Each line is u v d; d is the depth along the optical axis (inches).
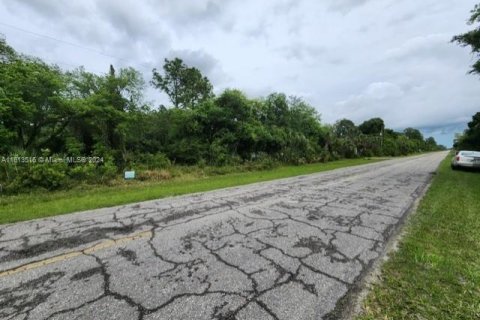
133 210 211.6
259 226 167.5
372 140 1804.9
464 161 554.3
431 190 298.7
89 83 592.1
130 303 84.7
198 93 1217.4
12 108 437.4
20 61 487.2
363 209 213.0
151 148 696.4
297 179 425.1
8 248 131.3
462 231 157.5
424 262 116.7
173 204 234.1
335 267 111.7
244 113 816.9
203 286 95.3
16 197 278.1
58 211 207.9
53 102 510.9
